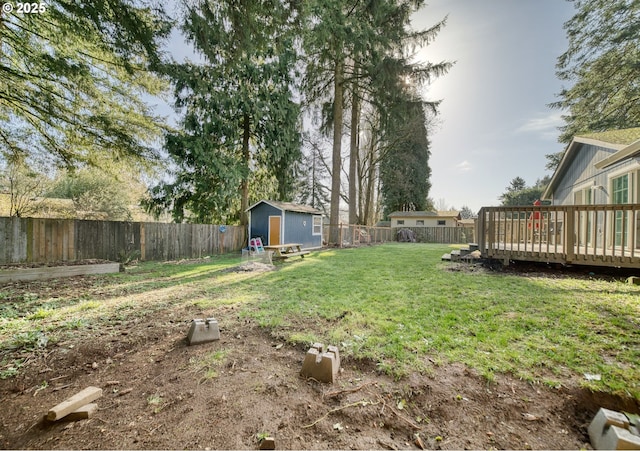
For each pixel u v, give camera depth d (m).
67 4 4.11
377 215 28.33
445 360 2.21
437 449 1.50
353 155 16.12
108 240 8.16
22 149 7.24
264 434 1.56
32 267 5.95
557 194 11.13
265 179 15.47
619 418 1.54
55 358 2.36
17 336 2.70
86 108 6.88
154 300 4.06
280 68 12.82
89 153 7.67
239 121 13.23
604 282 4.48
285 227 12.00
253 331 2.89
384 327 2.84
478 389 1.90
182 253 10.10
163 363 2.30
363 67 12.23
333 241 14.11
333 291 4.38
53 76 6.04
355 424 1.66
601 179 7.20
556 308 3.24
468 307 3.39
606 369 2.02
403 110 12.30
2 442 1.53
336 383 2.00
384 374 2.08
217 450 1.47
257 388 1.95
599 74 10.96
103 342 2.63
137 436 1.56
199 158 10.66
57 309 3.64
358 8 11.11
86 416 1.70
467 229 20.05
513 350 2.32
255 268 6.90
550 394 1.85
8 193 9.98
